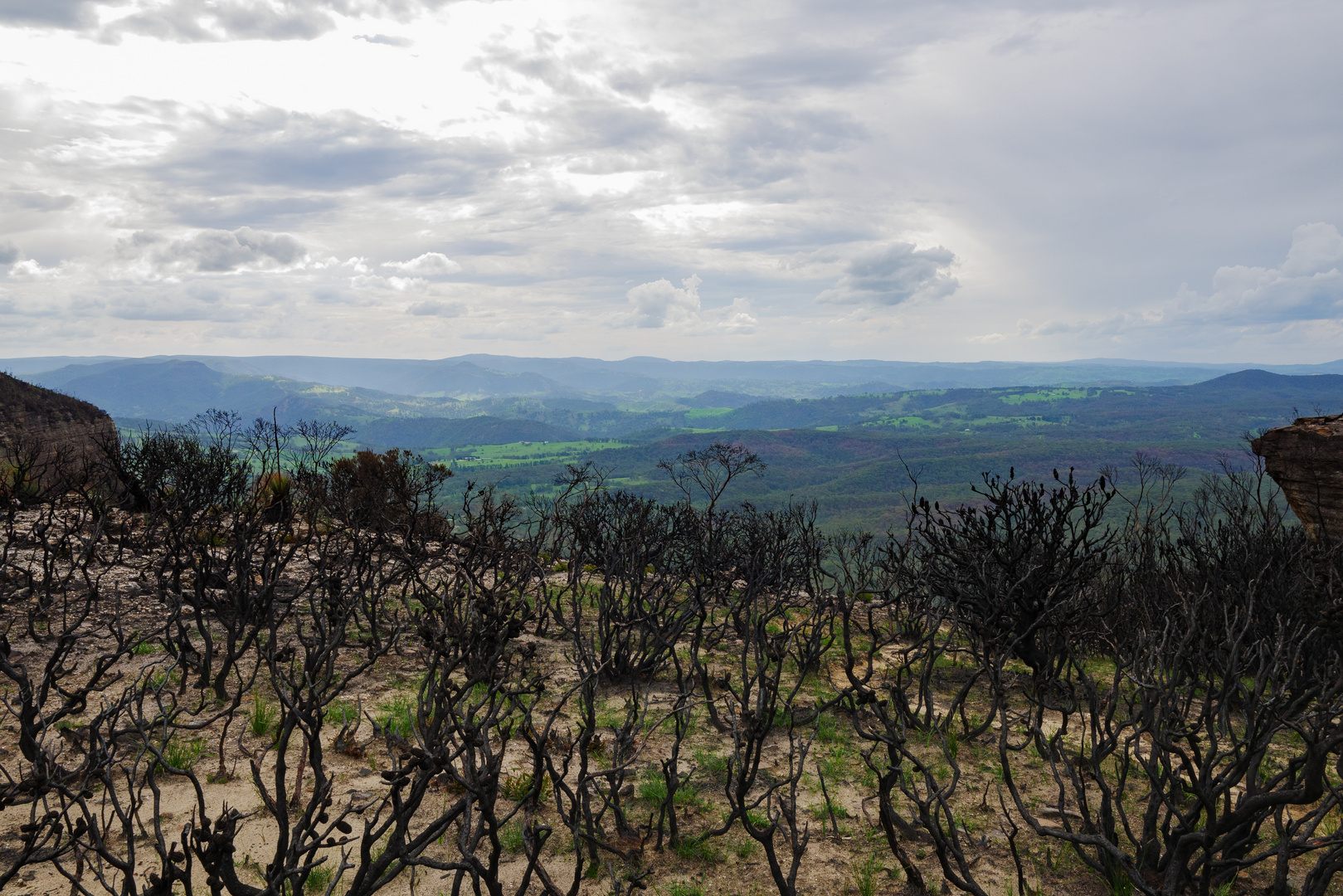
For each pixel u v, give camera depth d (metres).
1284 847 3.78
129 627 7.97
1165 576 7.70
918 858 4.88
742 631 9.05
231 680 7.01
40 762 2.87
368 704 6.70
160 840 2.81
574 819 3.73
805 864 4.75
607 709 7.34
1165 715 4.40
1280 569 7.05
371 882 3.01
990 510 8.39
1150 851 4.57
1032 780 6.22
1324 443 9.33
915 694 8.53
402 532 10.49
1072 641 7.48
